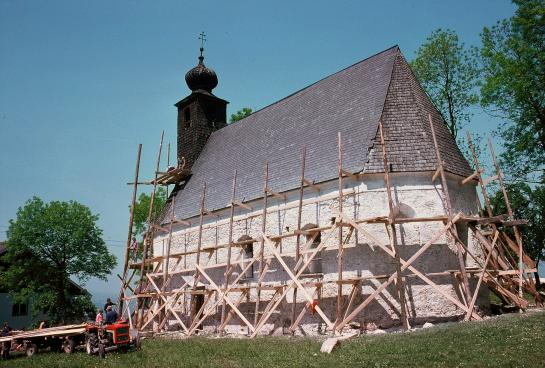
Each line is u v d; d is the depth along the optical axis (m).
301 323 18.86
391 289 17.02
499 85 27.06
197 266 21.91
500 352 9.94
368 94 21.19
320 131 22.02
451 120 30.17
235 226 23.16
